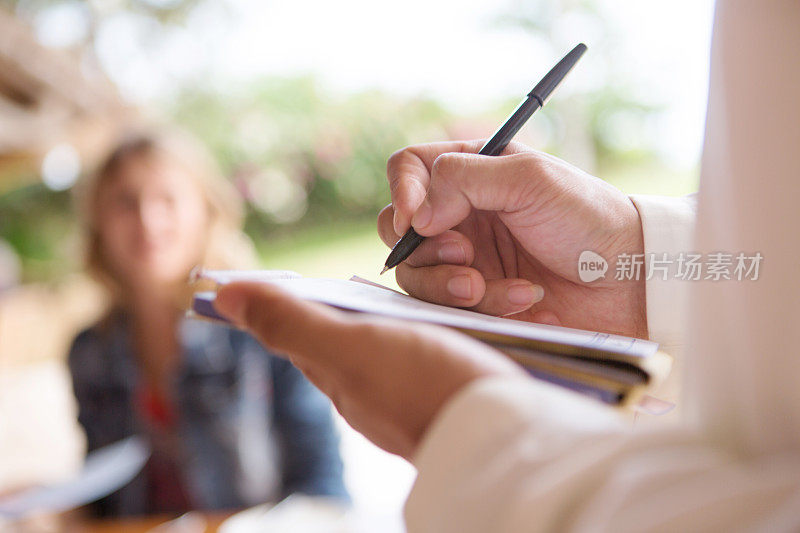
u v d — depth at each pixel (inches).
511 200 26.4
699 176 13.2
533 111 28.0
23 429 119.4
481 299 26.1
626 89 246.7
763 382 11.2
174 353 65.3
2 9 154.1
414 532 11.4
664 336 26.8
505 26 266.4
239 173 290.0
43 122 166.2
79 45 192.1
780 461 10.1
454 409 11.7
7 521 44.3
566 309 29.9
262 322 15.7
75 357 66.9
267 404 61.7
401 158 29.7
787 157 11.8
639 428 10.8
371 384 14.0
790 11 12.1
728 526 9.0
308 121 298.7
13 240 321.7
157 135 71.7
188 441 62.2
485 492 10.5
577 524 9.4
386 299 21.9
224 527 44.0
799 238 11.4
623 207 27.6
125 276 67.5
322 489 57.0
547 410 11.2
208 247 72.9
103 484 46.0
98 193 68.8
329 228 291.3
